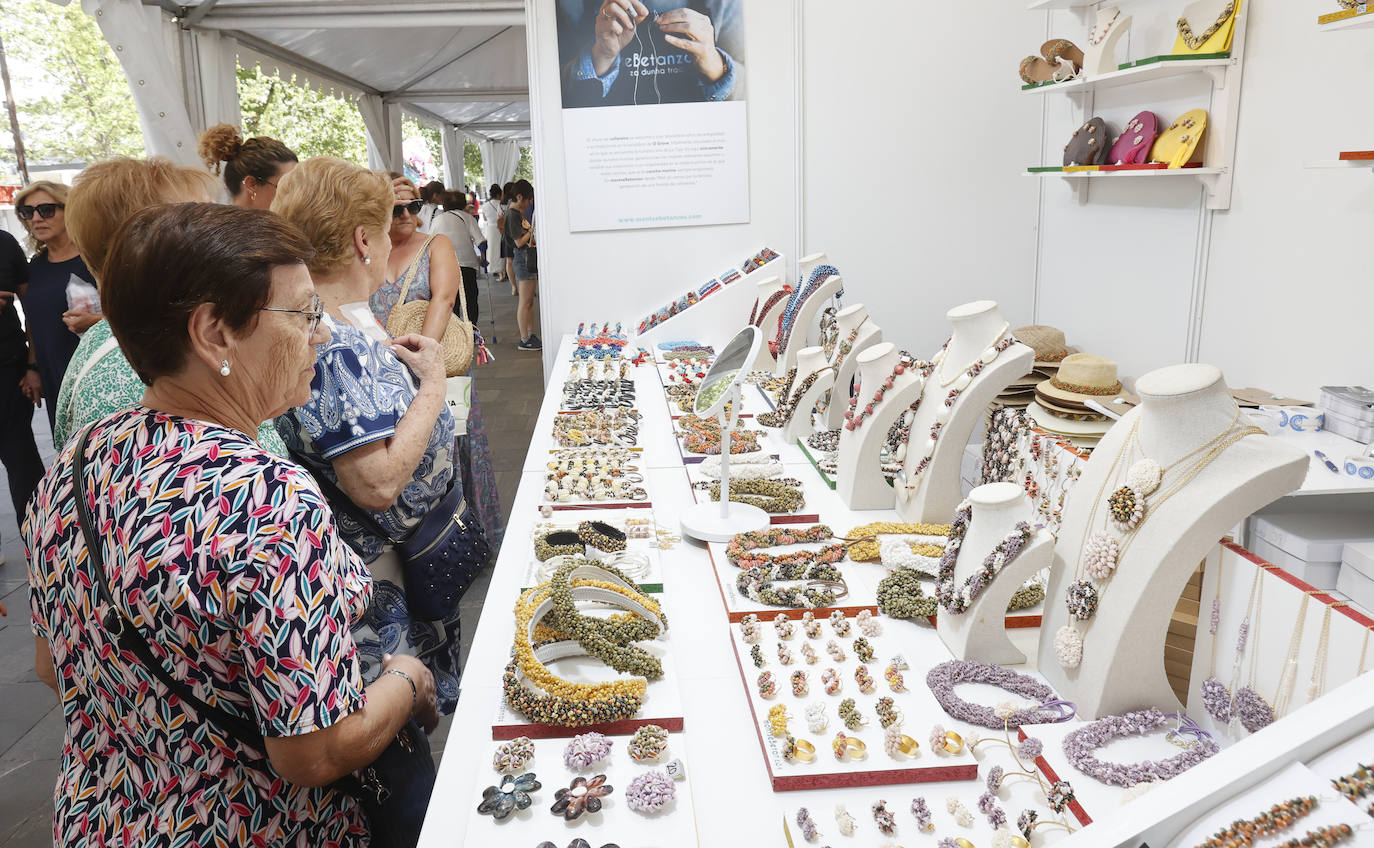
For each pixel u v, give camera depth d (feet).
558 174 16.19
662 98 15.89
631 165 16.14
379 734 3.64
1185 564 4.24
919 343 17.16
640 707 4.59
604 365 13.30
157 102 15.88
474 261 25.81
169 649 3.11
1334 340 9.27
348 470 4.89
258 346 3.39
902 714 4.49
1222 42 10.37
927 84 16.08
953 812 3.90
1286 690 4.08
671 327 15.93
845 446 7.52
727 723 4.61
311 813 3.61
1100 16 12.44
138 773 3.37
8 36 25.58
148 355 3.25
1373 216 8.71
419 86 32.01
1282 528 7.95
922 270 16.81
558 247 16.47
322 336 3.69
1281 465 4.05
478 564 5.83
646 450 9.27
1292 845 2.17
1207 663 4.58
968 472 10.07
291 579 3.09
